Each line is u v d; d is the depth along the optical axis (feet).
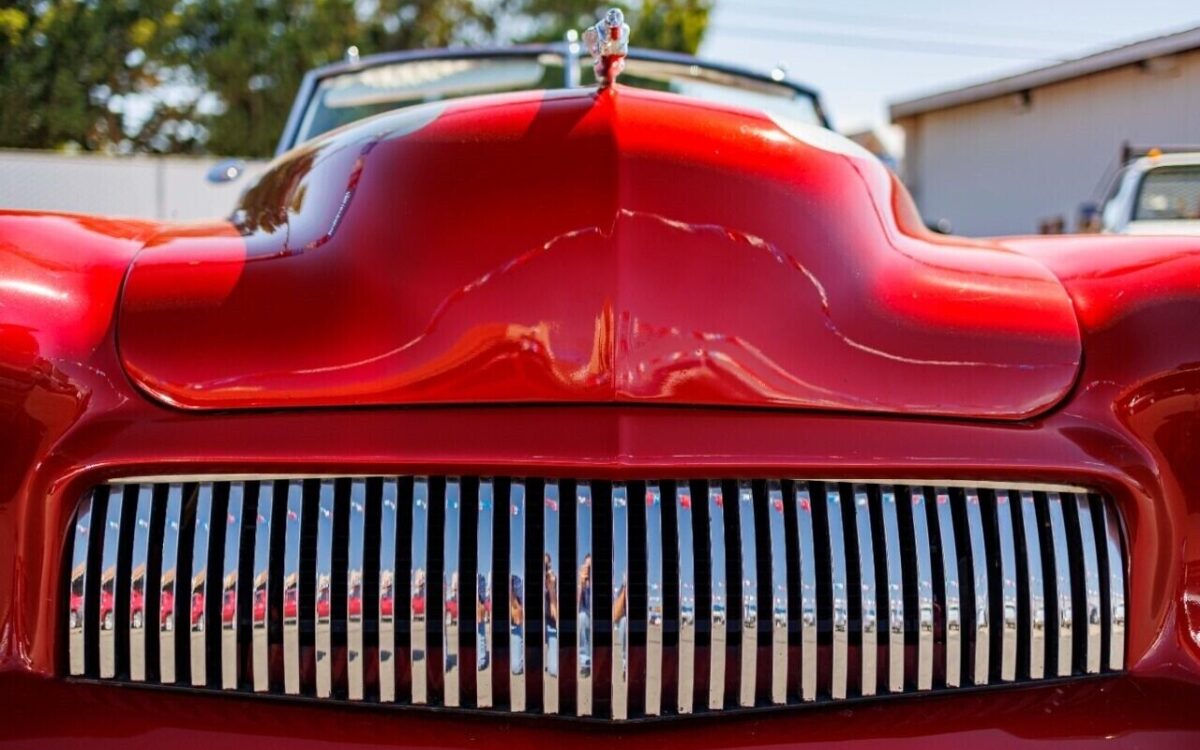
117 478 3.81
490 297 3.93
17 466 3.77
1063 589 3.93
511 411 3.80
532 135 4.39
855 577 3.85
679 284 3.98
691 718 3.77
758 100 11.28
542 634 3.70
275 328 4.00
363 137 4.90
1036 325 4.21
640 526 3.77
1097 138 33.78
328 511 3.77
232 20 55.83
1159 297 4.23
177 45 52.49
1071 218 36.52
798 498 3.84
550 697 3.67
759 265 4.11
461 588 3.75
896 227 4.81
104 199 42.50
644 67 10.81
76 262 4.25
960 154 45.75
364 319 3.99
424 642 3.73
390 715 3.77
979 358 4.07
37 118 45.68
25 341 3.85
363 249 4.18
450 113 4.72
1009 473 3.90
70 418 3.84
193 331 4.01
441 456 3.70
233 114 55.93
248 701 3.80
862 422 3.89
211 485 3.83
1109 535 3.98
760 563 3.82
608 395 3.79
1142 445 4.02
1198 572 4.00
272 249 4.40
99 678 3.80
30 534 3.76
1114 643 3.94
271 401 3.86
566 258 3.98
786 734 3.76
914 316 4.17
